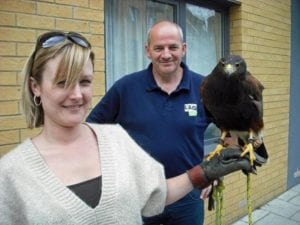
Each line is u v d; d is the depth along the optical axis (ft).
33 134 9.53
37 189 4.73
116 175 5.13
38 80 5.01
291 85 20.97
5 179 4.77
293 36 20.84
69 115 5.00
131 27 13.42
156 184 5.67
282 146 20.42
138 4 13.60
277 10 18.98
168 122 8.80
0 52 8.89
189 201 9.12
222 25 16.81
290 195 20.57
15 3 9.08
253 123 7.18
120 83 9.25
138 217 5.29
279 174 20.36
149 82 8.99
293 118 21.45
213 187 7.04
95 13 10.80
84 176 5.07
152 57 8.92
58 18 9.93
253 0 17.03
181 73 9.13
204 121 9.11
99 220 4.89
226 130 7.51
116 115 9.42
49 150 5.11
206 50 16.53
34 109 5.32
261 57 17.84
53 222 4.59
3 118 9.04
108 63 12.68
